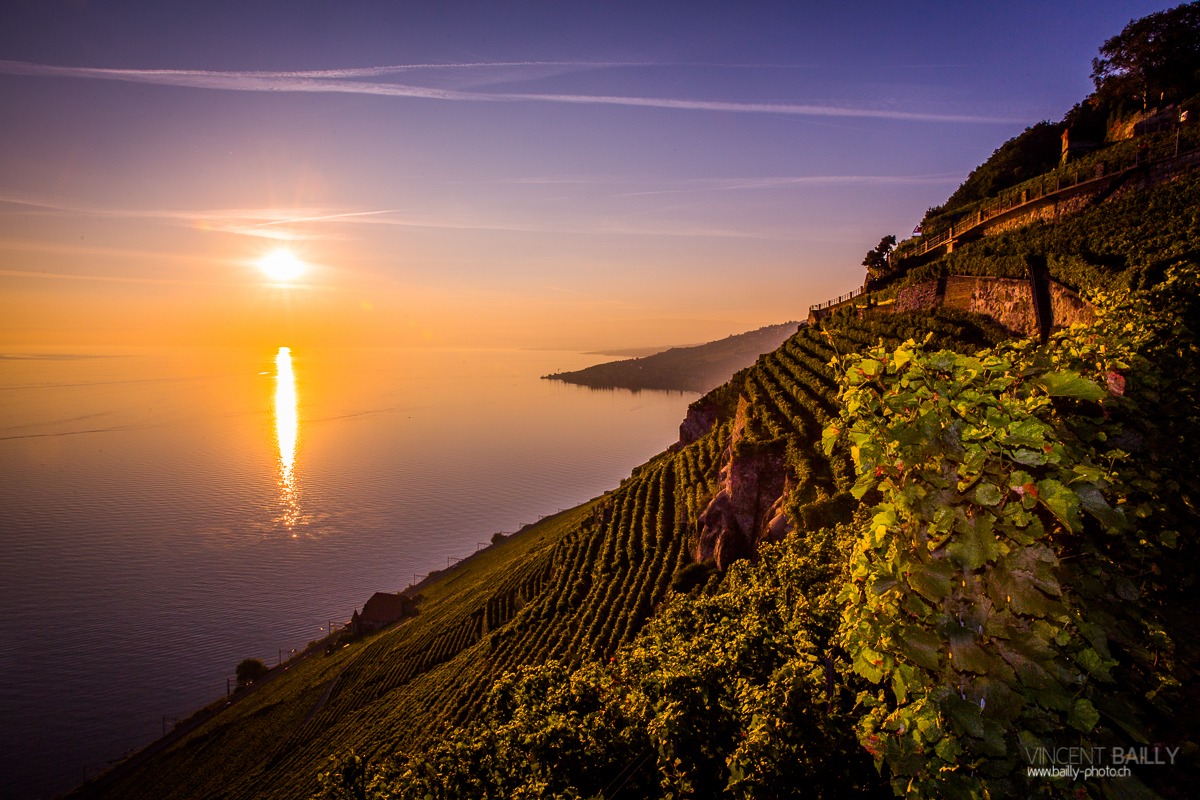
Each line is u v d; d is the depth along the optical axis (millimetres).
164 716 140000
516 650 63125
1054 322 38000
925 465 4965
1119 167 47438
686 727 14875
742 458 50688
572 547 82688
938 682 4855
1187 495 6375
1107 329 7426
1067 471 4707
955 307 50656
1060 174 59469
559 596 69500
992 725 4484
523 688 22938
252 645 180125
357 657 111750
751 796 10164
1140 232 34406
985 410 4918
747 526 49844
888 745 5090
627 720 18344
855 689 10664
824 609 16188
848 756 9781
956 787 4680
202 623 196750
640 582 59500
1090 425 6066
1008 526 4633
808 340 73688
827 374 56562
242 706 111625
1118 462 6316
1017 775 4586
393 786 20859
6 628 192875
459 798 19109
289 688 111375
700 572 51219
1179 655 5504
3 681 158375
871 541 5301
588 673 22344
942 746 4688
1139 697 5445
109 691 152875
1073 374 5047
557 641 59812
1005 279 43375
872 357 5418
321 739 77500
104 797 89000
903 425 5008
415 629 113375
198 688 153875
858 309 73188
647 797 16219
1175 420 6602
